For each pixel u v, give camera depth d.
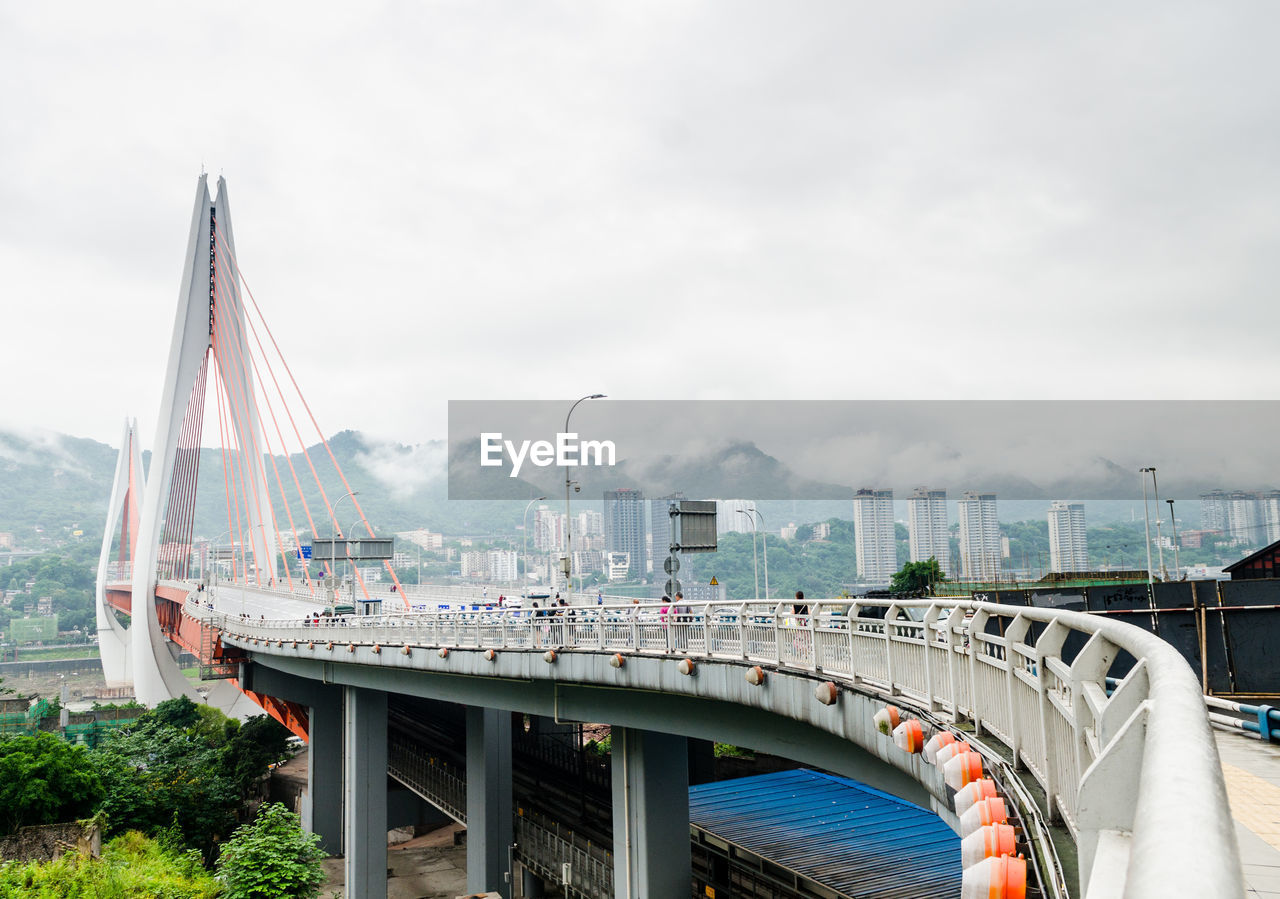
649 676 26.17
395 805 62.56
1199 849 1.84
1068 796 7.80
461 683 37.34
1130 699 4.96
